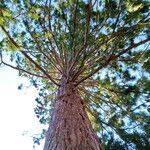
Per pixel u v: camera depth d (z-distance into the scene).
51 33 7.40
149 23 6.80
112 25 6.82
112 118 7.64
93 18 6.96
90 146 4.72
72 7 7.24
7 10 6.17
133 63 7.73
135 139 6.87
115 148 6.48
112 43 7.16
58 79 7.53
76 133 4.97
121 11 6.71
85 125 5.35
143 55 7.52
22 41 7.71
